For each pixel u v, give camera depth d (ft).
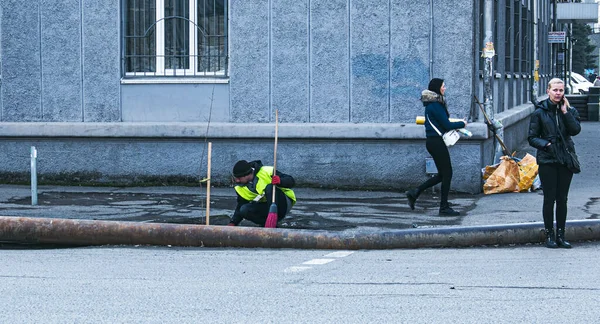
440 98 97.19
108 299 57.06
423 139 116.78
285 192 87.81
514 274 65.31
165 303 55.72
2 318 51.67
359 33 118.32
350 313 52.65
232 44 121.70
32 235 81.66
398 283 62.18
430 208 103.09
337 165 119.34
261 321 50.75
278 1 120.26
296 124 119.34
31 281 63.67
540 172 78.89
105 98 124.98
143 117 124.47
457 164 115.44
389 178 118.21
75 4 124.98
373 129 117.29
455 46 115.96
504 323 49.96
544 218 79.15
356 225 89.45
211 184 122.62
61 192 117.70
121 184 124.26
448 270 67.46
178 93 123.54
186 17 123.95
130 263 72.02
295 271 67.72
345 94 119.24
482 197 112.57
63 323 50.39
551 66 299.38
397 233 79.92
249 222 92.32
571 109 77.56
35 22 126.00
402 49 117.39
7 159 127.13
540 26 242.78
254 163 86.69
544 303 55.06
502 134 129.08
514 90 181.68
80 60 125.39
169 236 81.10
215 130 121.08
